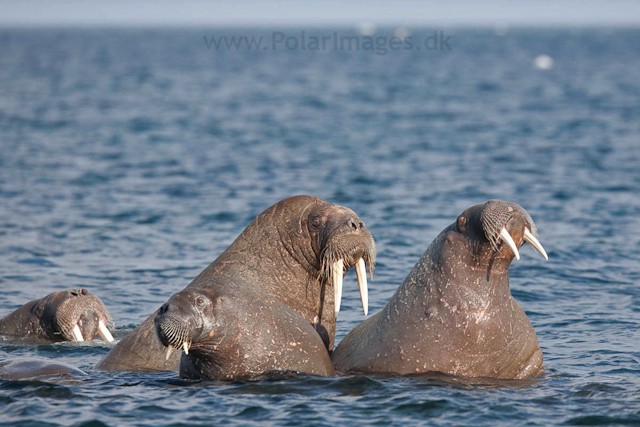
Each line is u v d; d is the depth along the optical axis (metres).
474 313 32.38
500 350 32.88
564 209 82.94
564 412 28.77
